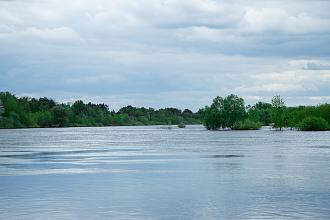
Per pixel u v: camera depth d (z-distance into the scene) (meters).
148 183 42.38
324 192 36.78
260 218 28.30
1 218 28.56
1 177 47.09
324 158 66.44
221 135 166.12
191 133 195.25
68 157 72.50
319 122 198.00
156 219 28.20
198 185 40.88
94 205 32.19
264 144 104.50
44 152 85.00
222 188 39.03
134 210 30.58
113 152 83.62
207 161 62.91
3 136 176.75
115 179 45.19
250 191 37.44
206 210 30.45
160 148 94.31
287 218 28.25
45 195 36.22
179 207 31.41
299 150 83.75
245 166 55.88
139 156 73.25
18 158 71.00
